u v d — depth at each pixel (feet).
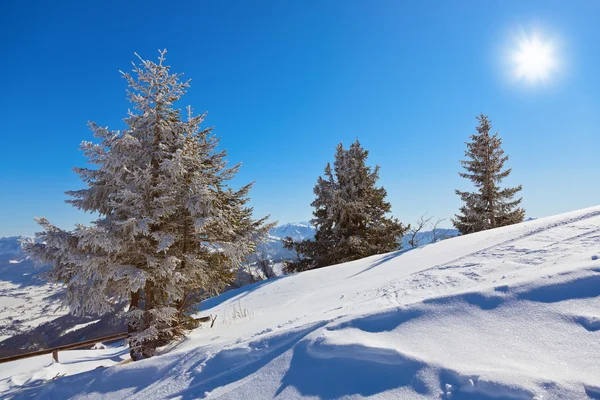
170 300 30.58
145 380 16.84
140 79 29.84
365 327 12.97
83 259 23.43
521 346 9.50
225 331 26.30
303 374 11.66
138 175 26.71
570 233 20.61
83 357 34.76
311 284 42.57
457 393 8.52
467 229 91.66
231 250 30.01
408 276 23.07
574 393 7.24
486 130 93.04
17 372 30.76
